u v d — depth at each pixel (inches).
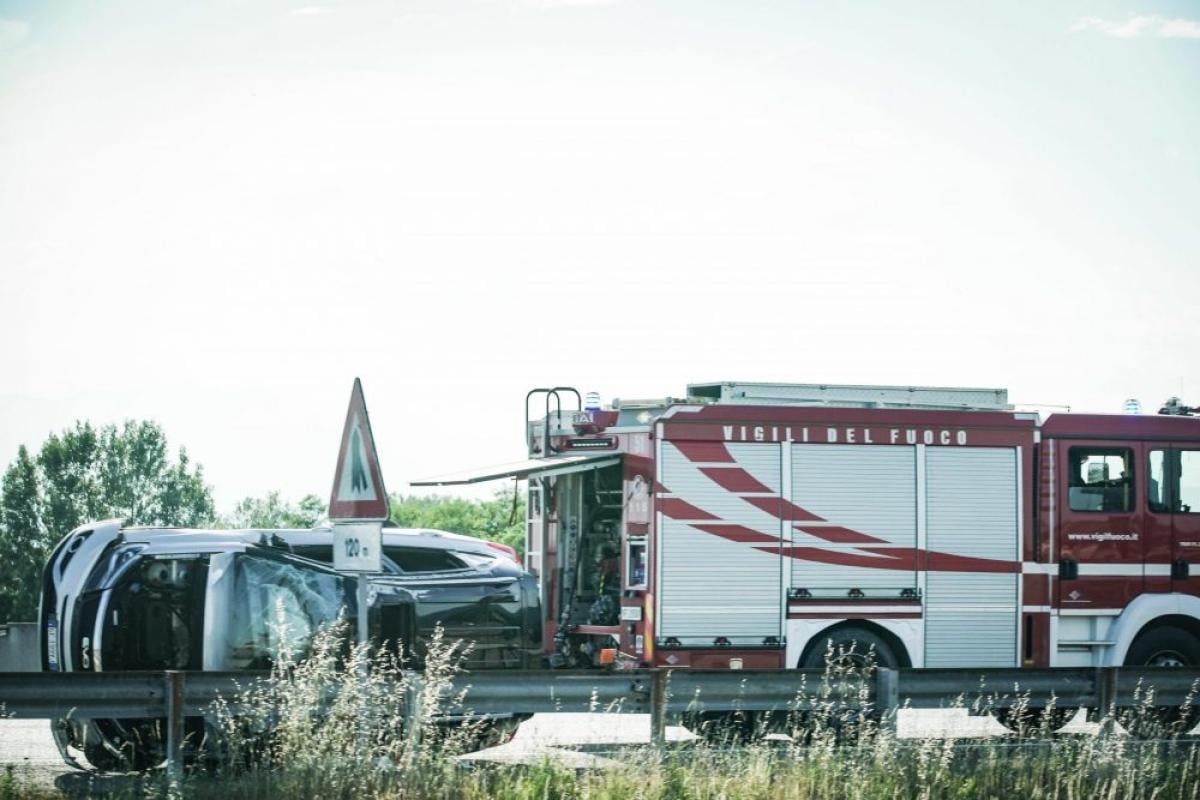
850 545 1023.6
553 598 1098.1
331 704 703.1
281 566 834.2
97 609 817.5
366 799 641.6
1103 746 764.6
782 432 1016.2
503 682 764.6
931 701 844.0
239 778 681.6
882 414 1039.0
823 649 1013.8
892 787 711.1
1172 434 1107.9
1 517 5482.3
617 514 1080.8
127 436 5644.7
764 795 690.2
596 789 681.0
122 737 791.1
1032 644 1064.2
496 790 672.4
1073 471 1082.7
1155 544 1096.8
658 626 983.0
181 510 5684.1
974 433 1059.3
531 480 1143.0
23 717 683.4
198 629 821.2
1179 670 911.0
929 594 1038.4
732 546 1000.9
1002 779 741.3
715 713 881.5
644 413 1013.2
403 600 850.1
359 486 700.7
